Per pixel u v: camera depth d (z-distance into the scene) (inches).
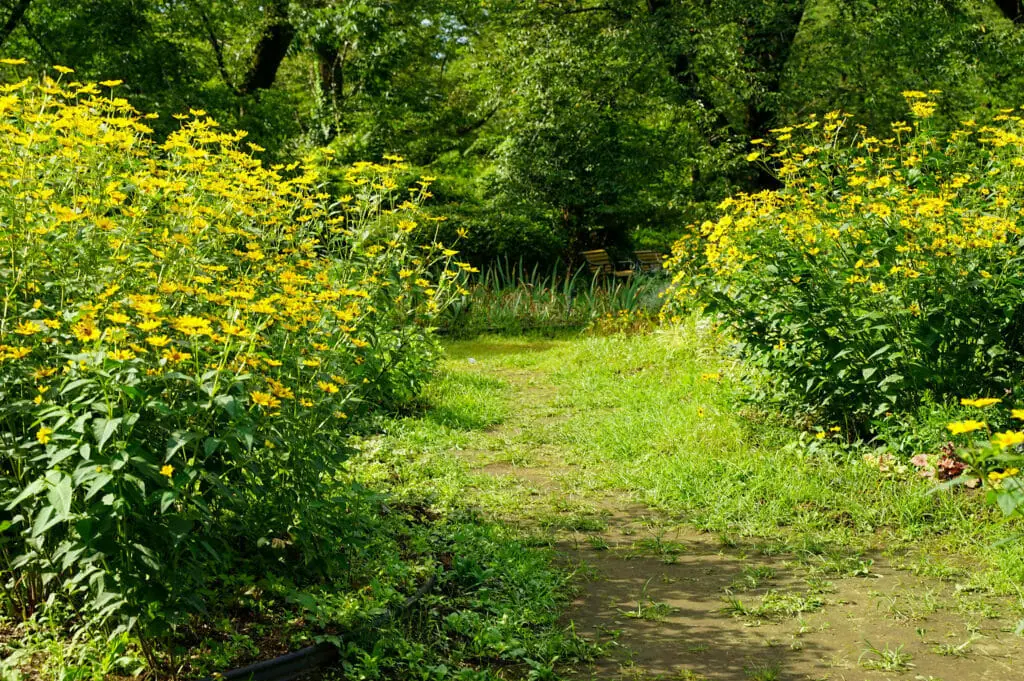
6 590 133.2
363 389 205.8
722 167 659.4
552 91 704.4
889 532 200.1
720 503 219.3
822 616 161.6
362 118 717.9
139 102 576.4
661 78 663.8
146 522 114.4
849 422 260.4
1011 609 160.9
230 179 208.4
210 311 153.2
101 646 123.7
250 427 124.9
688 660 146.2
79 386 119.1
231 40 736.3
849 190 270.5
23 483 124.6
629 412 317.1
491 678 138.1
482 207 828.0
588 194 758.5
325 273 209.0
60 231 152.5
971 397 232.2
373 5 681.6
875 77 652.1
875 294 240.7
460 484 237.6
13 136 161.8
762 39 657.0
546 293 642.8
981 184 258.7
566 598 171.0
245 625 138.9
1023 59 645.3
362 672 133.0
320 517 149.8
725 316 273.1
